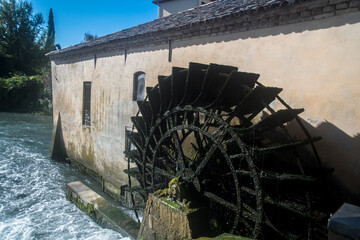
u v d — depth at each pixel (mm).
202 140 5336
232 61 5254
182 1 13742
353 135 3789
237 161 4777
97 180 9891
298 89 4355
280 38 4562
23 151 13508
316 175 3705
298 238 3889
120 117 8422
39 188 9242
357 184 3758
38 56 34469
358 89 3732
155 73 7039
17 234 6246
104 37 10180
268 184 4379
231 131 4004
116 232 6082
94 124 9820
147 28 7684
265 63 4762
